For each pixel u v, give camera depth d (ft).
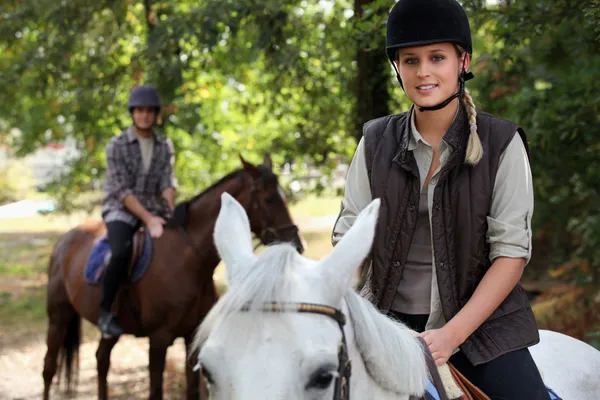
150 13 24.45
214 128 30.66
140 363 25.43
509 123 7.07
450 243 6.94
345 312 5.96
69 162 35.22
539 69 19.36
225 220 6.19
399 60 7.04
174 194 18.40
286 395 5.11
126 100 28.35
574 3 14.53
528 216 6.96
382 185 7.15
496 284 6.79
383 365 6.16
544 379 8.29
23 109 33.86
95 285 17.89
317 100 23.47
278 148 24.98
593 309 22.50
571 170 20.66
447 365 7.00
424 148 7.13
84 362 25.67
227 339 5.37
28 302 34.19
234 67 26.53
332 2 22.81
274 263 5.62
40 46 26.40
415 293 7.30
